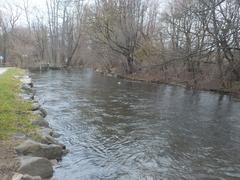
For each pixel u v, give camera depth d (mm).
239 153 10836
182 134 12961
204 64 32625
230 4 26828
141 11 42719
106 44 43344
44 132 10805
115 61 47719
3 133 9883
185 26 34969
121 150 10508
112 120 14820
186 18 35594
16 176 6930
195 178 8555
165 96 24109
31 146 8695
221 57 29047
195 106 20078
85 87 27656
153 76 37906
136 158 9820
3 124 10703
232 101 23000
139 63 41375
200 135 12953
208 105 20703
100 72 50750
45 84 28984
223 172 9094
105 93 24188
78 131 12578
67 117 14969
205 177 8672
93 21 42500
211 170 9195
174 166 9336
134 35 41781
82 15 58000
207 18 27234
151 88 29391
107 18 41562
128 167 9055
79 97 21453
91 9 43344
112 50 44438
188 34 34219
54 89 25375
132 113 16734
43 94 22219
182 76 34812
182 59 31297
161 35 38312
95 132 12555
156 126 14086
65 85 28766
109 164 9188
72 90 25141
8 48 68500
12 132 10141
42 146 8922
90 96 22172
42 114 14500
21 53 62562
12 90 18609
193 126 14477
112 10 41781
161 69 37750
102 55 49031
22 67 57281
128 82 34750
